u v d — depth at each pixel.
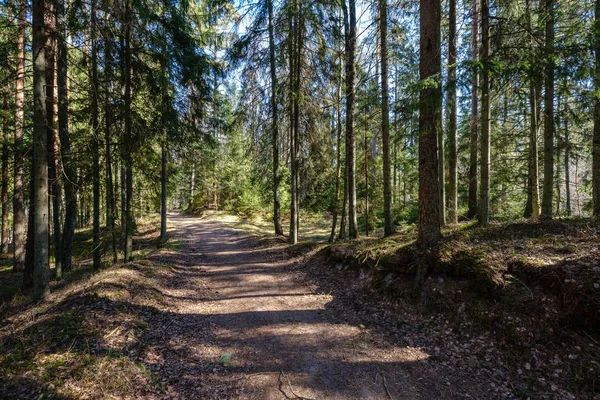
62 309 5.66
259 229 22.09
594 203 7.54
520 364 4.18
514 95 8.08
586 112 8.29
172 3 9.16
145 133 9.33
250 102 14.51
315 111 13.48
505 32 7.12
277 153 16.44
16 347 4.28
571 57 5.17
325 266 9.87
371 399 3.73
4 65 7.43
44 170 6.89
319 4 11.11
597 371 3.70
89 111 9.54
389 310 6.39
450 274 6.19
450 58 9.58
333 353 4.85
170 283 8.50
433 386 3.96
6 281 11.96
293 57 12.90
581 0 8.14
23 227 14.05
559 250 5.57
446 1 10.42
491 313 5.04
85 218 27.09
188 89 10.28
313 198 19.88
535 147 9.07
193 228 23.47
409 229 11.64
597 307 4.09
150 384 3.92
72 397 3.43
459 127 16.25
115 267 9.16
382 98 10.38
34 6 6.54
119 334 5.01
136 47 9.32
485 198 8.11
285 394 3.84
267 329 5.79
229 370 4.42
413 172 17.98
